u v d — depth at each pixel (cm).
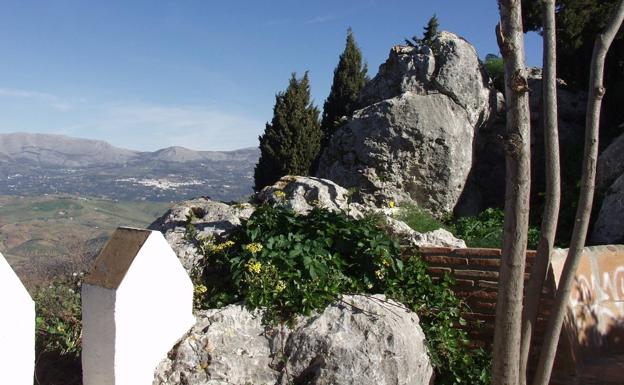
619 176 966
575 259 408
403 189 1070
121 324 393
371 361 459
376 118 1077
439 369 528
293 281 512
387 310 502
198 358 449
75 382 461
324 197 724
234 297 515
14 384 352
